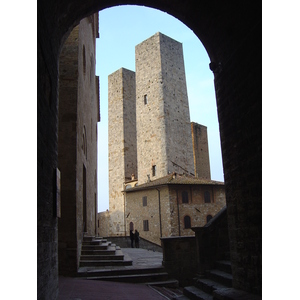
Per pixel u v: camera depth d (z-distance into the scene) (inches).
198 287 330.0
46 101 207.9
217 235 362.3
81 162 501.0
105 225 1764.3
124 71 1852.9
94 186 869.8
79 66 480.1
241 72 251.3
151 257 599.2
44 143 198.8
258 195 225.9
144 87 1513.3
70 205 410.3
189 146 1467.8
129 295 303.9
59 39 265.4
